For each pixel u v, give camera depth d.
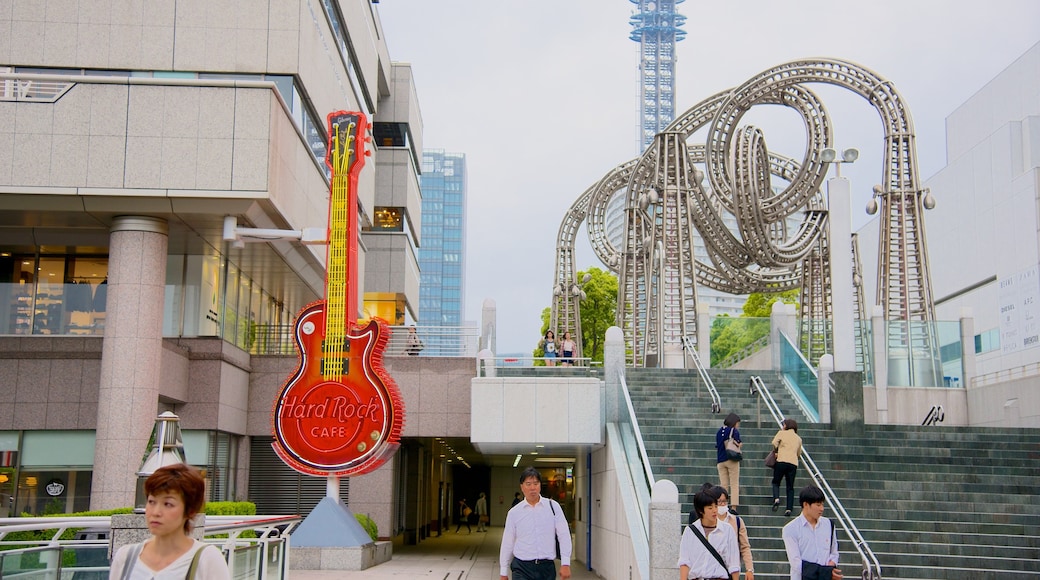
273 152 22.44
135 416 21.78
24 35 24.97
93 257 25.28
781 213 35.19
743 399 23.64
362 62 37.44
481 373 24.77
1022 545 16.00
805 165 34.09
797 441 16.41
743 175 33.53
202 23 25.62
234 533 13.09
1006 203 52.81
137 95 21.98
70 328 24.80
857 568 15.16
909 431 20.94
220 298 26.47
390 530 27.73
